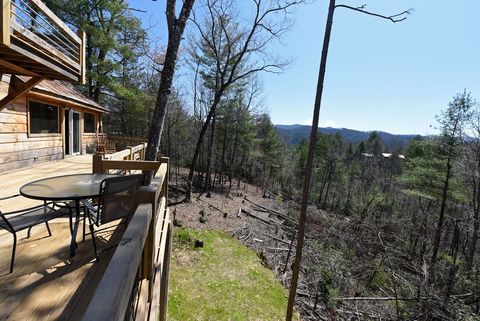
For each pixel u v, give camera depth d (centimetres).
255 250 1046
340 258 1080
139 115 1923
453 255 1536
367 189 2802
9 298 189
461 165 1391
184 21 648
